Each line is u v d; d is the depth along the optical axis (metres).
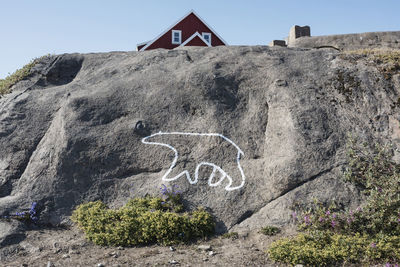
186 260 6.63
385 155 7.99
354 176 7.98
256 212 8.13
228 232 7.87
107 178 9.23
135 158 9.40
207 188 8.66
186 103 10.19
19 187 9.23
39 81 12.03
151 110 10.14
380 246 6.42
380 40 16.23
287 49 11.67
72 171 9.26
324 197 7.86
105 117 10.07
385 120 8.95
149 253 6.95
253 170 8.77
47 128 10.30
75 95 10.69
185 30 25.86
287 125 9.08
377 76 9.73
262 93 10.12
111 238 7.38
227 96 10.22
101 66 12.30
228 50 11.77
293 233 7.40
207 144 9.39
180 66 11.37
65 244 7.47
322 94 9.66
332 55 10.91
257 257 6.69
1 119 10.51
